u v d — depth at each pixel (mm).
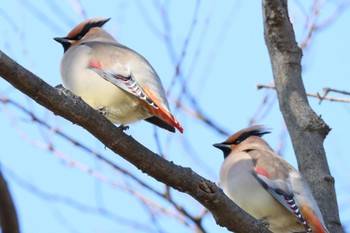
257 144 12812
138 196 10969
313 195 9852
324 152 9977
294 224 11406
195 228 10781
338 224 9758
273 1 10445
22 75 6977
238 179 11695
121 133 7574
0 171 4020
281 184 11258
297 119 10125
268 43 10641
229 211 7902
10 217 3967
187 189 7719
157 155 7652
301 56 10562
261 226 8078
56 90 7250
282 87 10367
